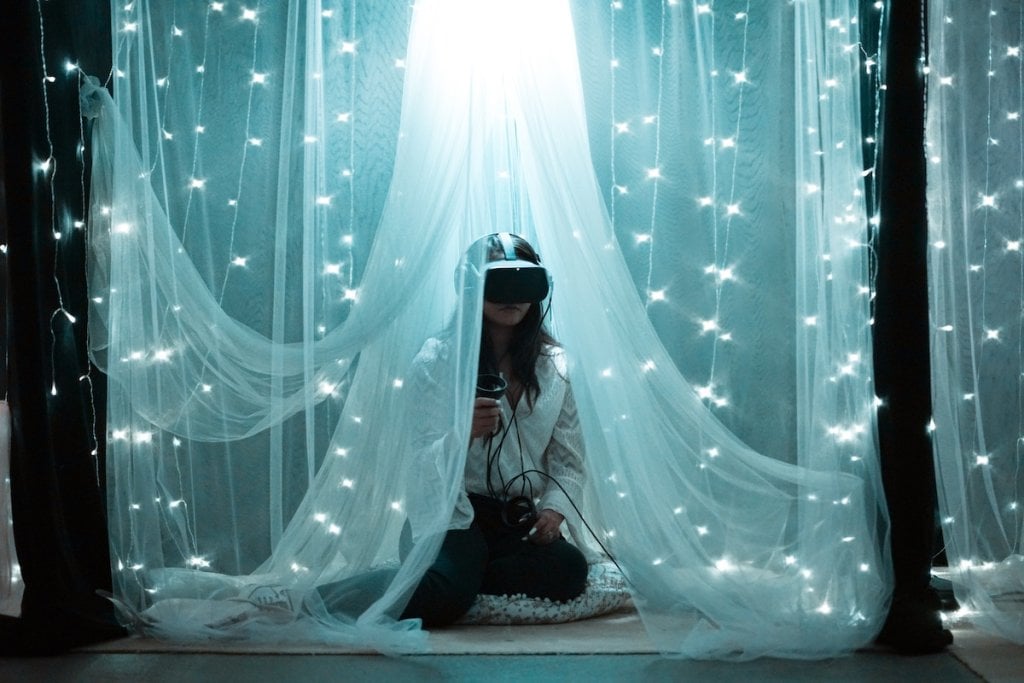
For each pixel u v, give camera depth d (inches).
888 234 94.6
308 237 99.7
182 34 105.1
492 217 106.7
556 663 84.7
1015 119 103.6
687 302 103.1
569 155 96.7
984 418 103.3
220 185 104.9
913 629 88.8
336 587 96.3
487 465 105.9
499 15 97.6
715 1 104.1
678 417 97.9
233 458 104.3
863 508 93.7
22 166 93.0
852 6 99.0
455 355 94.5
